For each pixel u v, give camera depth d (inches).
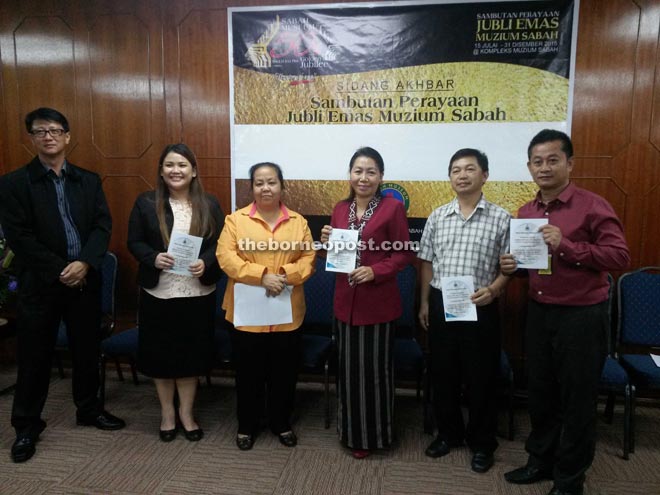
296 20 105.8
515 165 102.7
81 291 86.5
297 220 84.3
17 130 119.6
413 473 77.8
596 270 65.1
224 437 89.4
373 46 104.2
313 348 93.0
